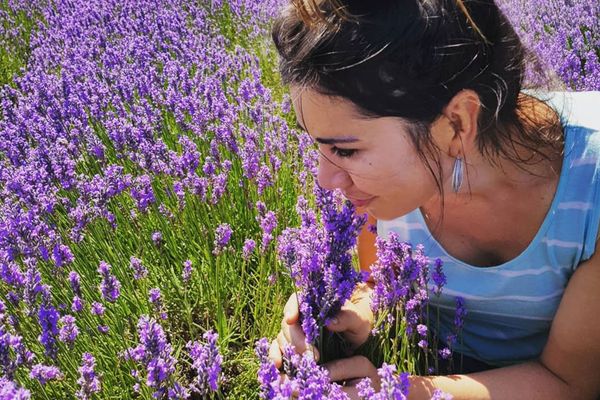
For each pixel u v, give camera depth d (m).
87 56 5.60
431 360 2.11
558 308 1.69
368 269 2.24
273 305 2.41
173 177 3.08
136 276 2.41
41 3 8.25
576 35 4.77
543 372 1.73
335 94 1.29
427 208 1.78
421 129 1.34
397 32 1.23
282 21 1.34
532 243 1.67
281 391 1.42
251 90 4.10
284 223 2.94
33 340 2.27
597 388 1.73
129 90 4.38
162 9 6.70
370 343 2.03
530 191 1.60
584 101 1.71
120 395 2.19
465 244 1.82
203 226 2.86
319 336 1.86
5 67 6.48
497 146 1.48
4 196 3.00
